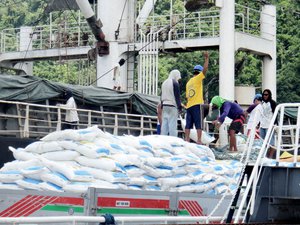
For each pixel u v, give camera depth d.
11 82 22.67
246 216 12.29
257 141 19.34
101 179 12.29
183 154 14.02
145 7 31.30
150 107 26.77
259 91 47.75
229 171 14.51
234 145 21.34
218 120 21.31
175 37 30.94
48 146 12.66
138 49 30.41
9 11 55.88
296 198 12.23
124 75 30.83
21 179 12.36
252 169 12.46
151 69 30.41
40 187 12.12
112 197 11.83
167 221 11.68
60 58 32.91
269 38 31.92
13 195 11.70
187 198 12.94
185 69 48.44
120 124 25.66
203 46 30.02
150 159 13.05
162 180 13.12
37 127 22.59
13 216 11.66
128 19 30.83
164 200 12.56
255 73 49.16
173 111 19.34
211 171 14.12
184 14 30.89
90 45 32.62
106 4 30.20
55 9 35.34
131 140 13.38
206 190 13.83
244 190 12.43
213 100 21.55
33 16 54.19
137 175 12.73
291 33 52.22
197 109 19.67
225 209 13.57
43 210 11.73
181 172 13.60
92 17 28.77
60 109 22.64
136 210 12.12
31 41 33.53
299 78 49.69
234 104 21.52
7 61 34.12
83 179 12.16
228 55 29.20
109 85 29.48
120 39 30.70
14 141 21.31
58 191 11.89
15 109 22.69
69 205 11.67
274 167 12.48
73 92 24.23
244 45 30.02
